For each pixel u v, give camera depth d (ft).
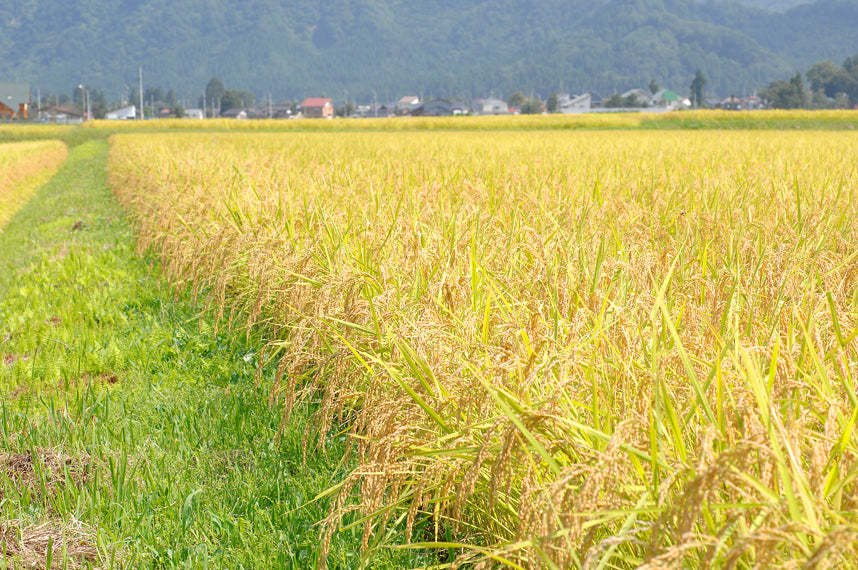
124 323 21.83
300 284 15.72
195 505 11.64
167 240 26.43
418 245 15.10
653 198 22.88
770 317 10.71
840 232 17.54
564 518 6.45
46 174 81.61
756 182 27.84
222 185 29.71
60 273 28.78
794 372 7.93
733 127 180.96
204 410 15.28
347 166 39.58
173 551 10.36
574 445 7.20
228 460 13.16
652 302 10.64
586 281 11.73
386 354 11.47
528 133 119.75
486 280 12.89
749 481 5.36
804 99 527.40
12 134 211.20
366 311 12.32
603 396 8.91
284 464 12.89
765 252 13.79
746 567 5.86
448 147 62.75
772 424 5.95
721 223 17.79
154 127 227.81
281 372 12.92
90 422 14.48
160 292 25.20
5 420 13.92
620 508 6.82
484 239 17.02
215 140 80.74
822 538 4.85
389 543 10.11
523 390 7.79
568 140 81.87
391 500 9.36
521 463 7.95
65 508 11.43
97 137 204.64
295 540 10.59
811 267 13.24
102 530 10.87
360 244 17.29
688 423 7.89
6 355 19.86
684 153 51.78
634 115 202.59
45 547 10.43
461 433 8.50
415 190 24.12
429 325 10.23
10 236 41.78
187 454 13.26
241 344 19.19
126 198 45.44
